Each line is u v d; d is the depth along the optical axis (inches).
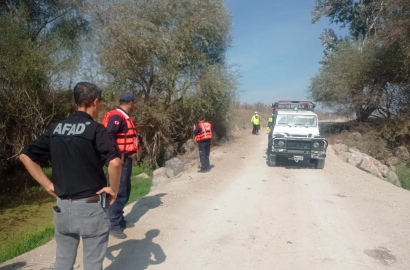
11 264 181.2
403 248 213.3
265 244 215.9
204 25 716.0
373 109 971.9
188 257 194.7
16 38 561.0
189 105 738.2
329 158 600.7
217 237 225.8
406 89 914.7
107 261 185.0
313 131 515.2
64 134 121.6
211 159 582.6
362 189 377.4
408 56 793.6
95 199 122.5
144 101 706.2
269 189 367.2
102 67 667.4
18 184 553.9
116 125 199.3
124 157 206.7
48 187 125.6
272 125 565.6
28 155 122.5
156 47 662.5
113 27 645.3
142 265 182.5
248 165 522.6
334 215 278.5
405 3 787.4
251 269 182.5
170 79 716.7
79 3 748.0
